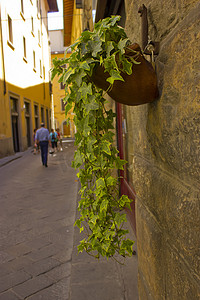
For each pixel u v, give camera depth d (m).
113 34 1.09
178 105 0.90
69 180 7.31
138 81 1.07
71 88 1.26
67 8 17.27
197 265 0.79
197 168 0.79
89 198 1.53
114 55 1.02
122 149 4.14
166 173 1.13
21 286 2.43
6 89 14.90
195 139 0.78
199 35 0.74
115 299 2.05
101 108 1.34
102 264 2.55
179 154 0.92
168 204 1.05
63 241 3.39
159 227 1.22
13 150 15.38
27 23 19.98
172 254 1.04
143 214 1.51
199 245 0.78
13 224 4.10
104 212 1.41
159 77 1.08
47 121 27.91
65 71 1.24
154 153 1.26
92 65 1.12
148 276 1.44
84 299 2.07
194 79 0.78
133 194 3.26
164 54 1.02
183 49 0.85
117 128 4.27
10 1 15.92
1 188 6.79
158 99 1.10
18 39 17.50
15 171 9.59
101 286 2.22
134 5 1.45
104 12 3.85
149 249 1.39
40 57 24.66
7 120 14.87
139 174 1.57
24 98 18.77
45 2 28.72
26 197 5.73
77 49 1.16
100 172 1.43
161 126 1.08
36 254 3.07
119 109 4.16
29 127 20.55
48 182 7.22
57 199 5.42
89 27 8.23
